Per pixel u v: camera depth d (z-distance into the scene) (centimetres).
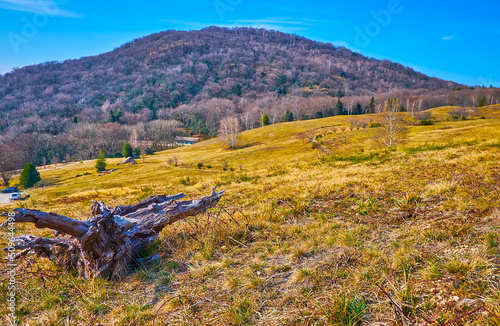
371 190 743
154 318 303
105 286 383
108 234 402
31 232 836
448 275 300
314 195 765
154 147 12900
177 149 11675
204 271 393
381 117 4547
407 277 310
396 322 248
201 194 1191
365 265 352
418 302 270
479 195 561
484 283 277
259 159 6794
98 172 7988
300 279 342
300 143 7744
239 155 7525
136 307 326
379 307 273
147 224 496
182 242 518
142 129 13575
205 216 674
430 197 606
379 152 1780
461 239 387
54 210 1359
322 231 499
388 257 366
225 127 9669
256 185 1149
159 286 374
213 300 322
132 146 12275
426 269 318
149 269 427
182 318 297
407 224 485
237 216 649
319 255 403
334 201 694
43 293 380
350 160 1590
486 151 1115
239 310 293
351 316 263
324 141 7219
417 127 7081
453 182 674
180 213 527
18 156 9975
